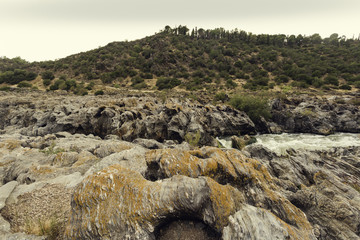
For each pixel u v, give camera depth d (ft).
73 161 47.29
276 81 281.13
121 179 23.45
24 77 306.35
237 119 121.49
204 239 19.63
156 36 514.68
